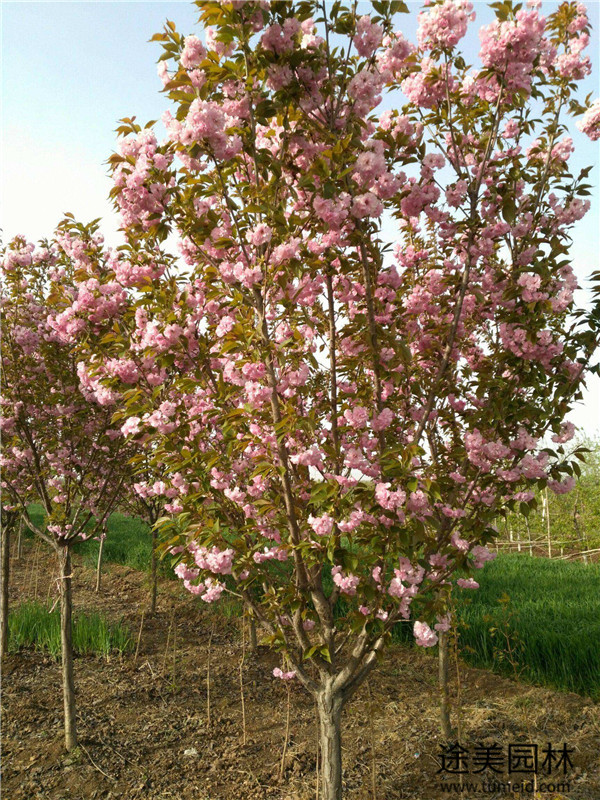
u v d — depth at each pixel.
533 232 3.75
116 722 5.44
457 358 3.94
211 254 3.49
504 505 3.63
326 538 3.09
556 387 3.49
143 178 3.08
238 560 3.34
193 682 6.39
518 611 7.66
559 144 3.94
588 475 15.67
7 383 5.32
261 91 3.10
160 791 4.40
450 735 5.04
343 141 2.90
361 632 3.28
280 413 3.23
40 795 4.36
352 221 3.19
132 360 3.69
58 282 5.34
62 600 5.16
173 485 3.65
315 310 3.96
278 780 4.48
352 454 3.12
